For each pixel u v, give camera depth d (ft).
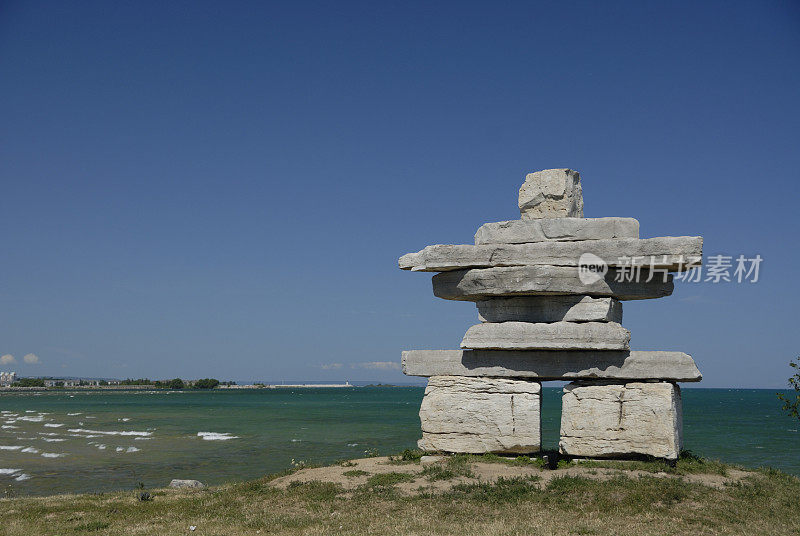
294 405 482.28
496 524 47.70
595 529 46.21
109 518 57.31
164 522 54.34
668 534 45.47
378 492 55.93
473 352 67.15
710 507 50.67
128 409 391.04
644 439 60.44
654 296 64.39
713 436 208.95
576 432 62.85
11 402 503.61
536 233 65.46
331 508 53.42
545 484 55.72
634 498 51.62
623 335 61.93
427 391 68.64
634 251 61.46
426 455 67.77
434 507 51.75
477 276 65.10
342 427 242.17
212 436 200.23
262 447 167.63
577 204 67.72
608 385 63.26
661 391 60.70
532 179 67.97
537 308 65.41
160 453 153.28
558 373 64.34
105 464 133.90
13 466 130.41
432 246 66.64
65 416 309.22
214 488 74.64
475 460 63.62
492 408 65.21
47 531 52.65
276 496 58.18
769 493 55.47
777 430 236.22
